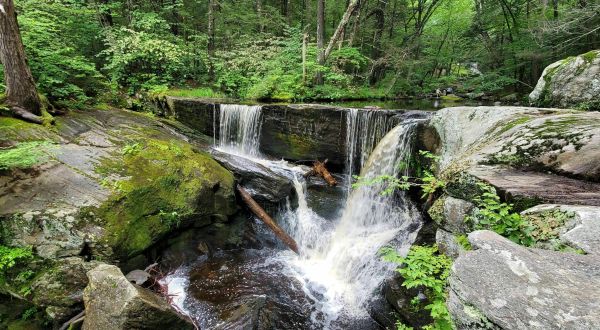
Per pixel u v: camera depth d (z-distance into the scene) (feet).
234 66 41.55
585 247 5.01
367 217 21.39
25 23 23.89
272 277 17.39
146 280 14.90
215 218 19.57
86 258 14.33
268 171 23.93
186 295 15.40
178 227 17.75
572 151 9.07
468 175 9.54
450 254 9.34
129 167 18.42
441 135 17.42
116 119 26.25
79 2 35.86
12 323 12.94
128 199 16.37
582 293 3.62
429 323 11.07
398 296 12.82
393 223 19.67
